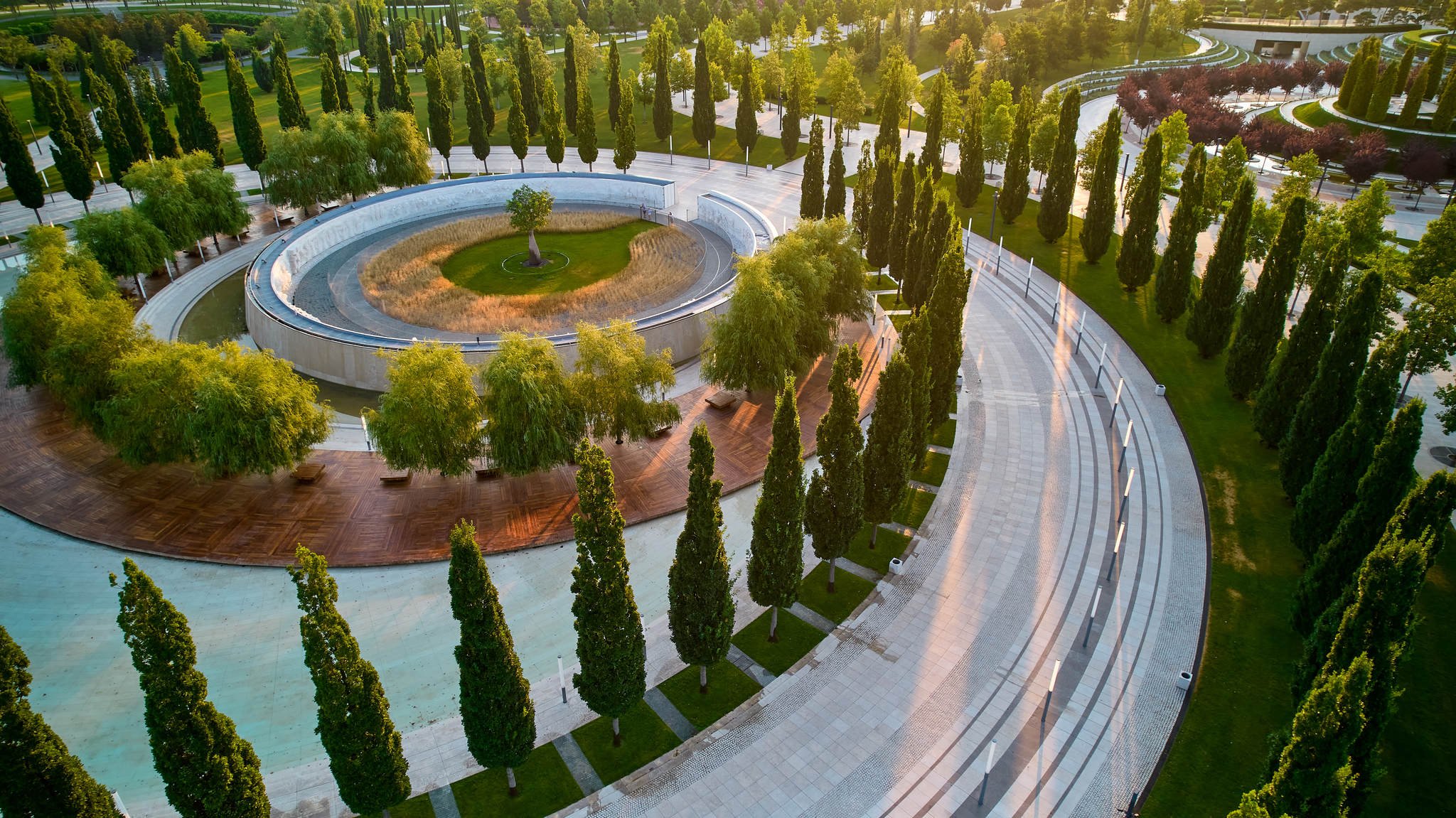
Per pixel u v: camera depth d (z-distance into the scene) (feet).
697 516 92.38
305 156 267.80
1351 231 188.75
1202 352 182.60
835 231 190.49
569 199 309.01
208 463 135.13
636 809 92.58
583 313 214.69
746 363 164.86
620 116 318.45
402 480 147.33
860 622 118.73
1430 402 167.63
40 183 260.42
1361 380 109.70
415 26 497.05
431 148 371.97
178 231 232.73
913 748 99.35
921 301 187.52
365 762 79.25
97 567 128.26
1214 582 124.16
